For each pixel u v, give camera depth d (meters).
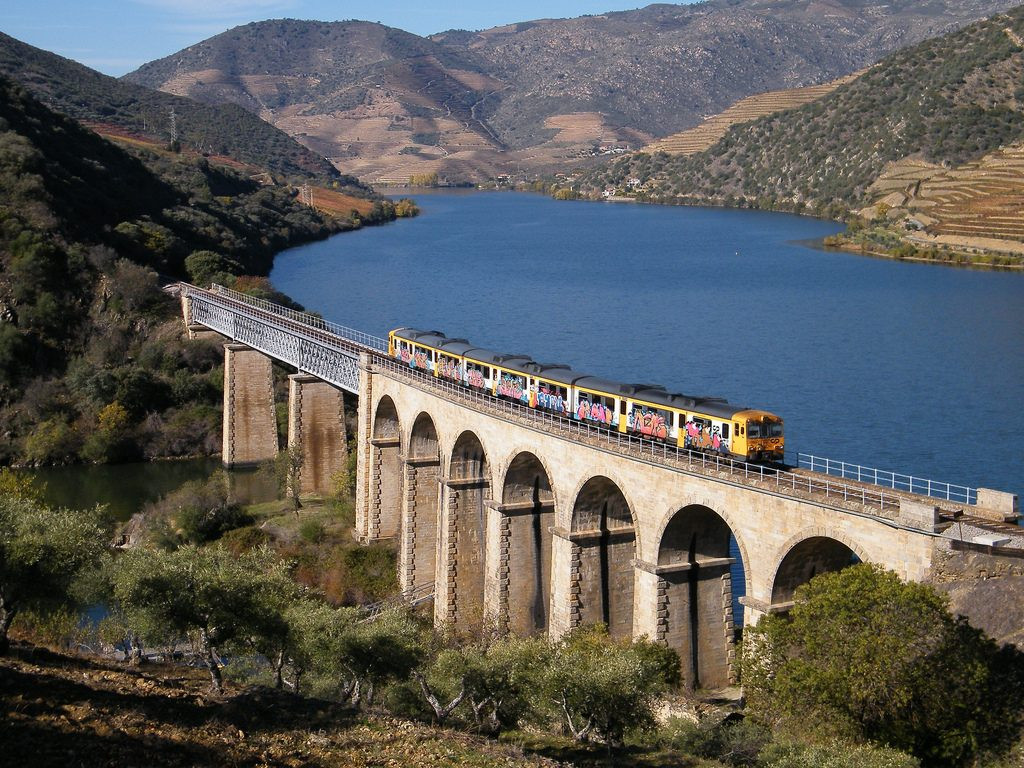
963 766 52.34
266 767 49.44
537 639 76.12
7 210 177.62
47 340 166.62
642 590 74.19
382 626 67.00
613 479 76.12
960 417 145.50
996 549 53.19
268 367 152.12
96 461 152.50
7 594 61.41
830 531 60.34
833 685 53.47
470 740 58.47
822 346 193.38
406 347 114.31
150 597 60.00
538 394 90.94
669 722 65.81
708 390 162.12
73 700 53.78
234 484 140.25
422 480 106.50
